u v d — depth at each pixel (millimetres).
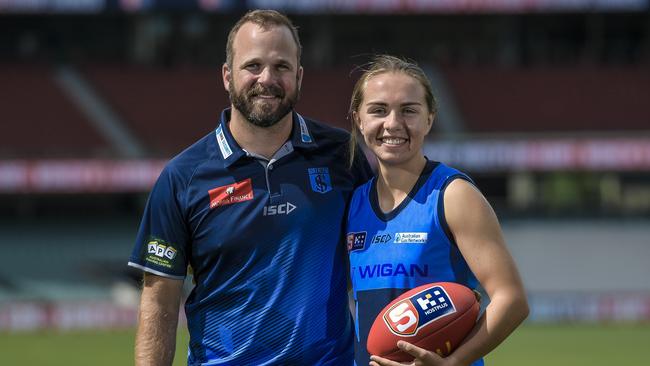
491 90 48344
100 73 48531
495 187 47688
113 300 41438
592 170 43781
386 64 6531
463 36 50000
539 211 44438
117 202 46812
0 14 48312
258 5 44219
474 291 6328
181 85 48281
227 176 6855
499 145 41906
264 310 6797
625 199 46594
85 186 41156
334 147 7176
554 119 46781
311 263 6816
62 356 26203
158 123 46156
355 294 6629
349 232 6758
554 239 42938
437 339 6047
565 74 49250
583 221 43875
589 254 42250
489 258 6137
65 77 48219
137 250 6992
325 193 6930
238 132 6910
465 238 6199
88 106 46812
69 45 49594
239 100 6695
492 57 50156
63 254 43406
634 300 38812
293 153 6957
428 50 50031
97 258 43375
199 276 7008
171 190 6898
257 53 6621
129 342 30984
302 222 6824
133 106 46938
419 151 6570
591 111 47125
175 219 6910
